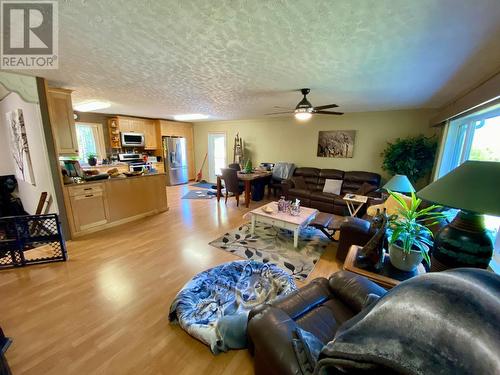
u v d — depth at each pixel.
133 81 2.73
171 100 3.87
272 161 6.36
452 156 3.43
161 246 3.02
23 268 2.46
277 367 0.94
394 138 4.63
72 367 1.38
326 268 2.56
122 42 1.70
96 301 1.95
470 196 1.02
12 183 4.35
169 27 1.48
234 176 4.91
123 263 2.58
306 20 1.38
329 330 1.22
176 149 7.21
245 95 3.43
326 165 5.48
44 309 1.85
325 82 2.69
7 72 2.43
